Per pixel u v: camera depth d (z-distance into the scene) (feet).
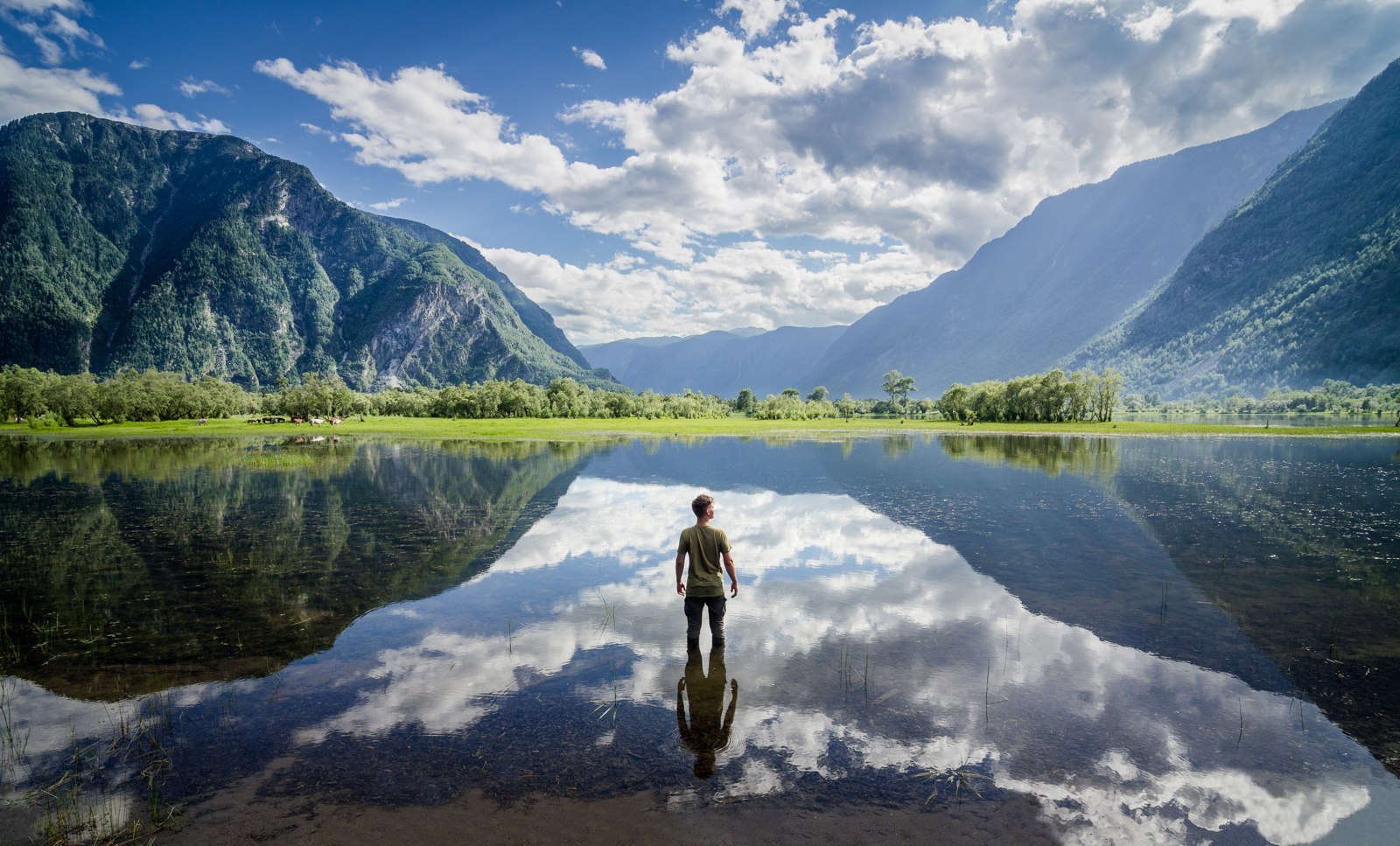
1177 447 176.04
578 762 19.44
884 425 354.54
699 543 28.76
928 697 23.72
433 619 33.40
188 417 390.83
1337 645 29.01
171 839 15.96
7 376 351.05
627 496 79.51
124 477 103.45
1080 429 299.58
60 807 17.38
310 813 17.01
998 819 16.57
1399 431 255.29
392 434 262.47
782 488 86.07
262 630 31.94
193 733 21.54
